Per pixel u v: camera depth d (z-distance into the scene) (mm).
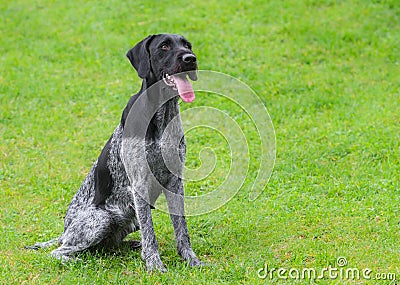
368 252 8602
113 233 8992
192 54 8180
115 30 19250
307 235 9344
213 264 8461
